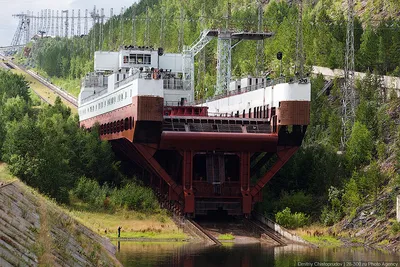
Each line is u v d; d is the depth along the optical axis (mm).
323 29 173250
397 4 195125
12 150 100250
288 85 97125
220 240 89812
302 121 97062
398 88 132500
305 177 108750
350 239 88500
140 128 95438
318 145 116812
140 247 81938
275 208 101250
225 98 125625
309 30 176125
